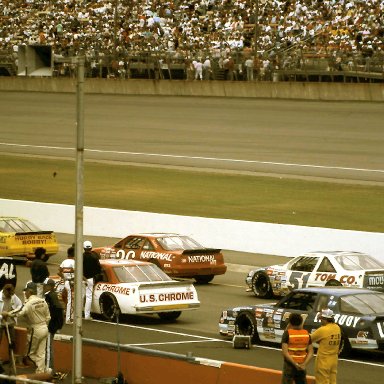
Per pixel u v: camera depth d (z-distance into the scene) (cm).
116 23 17900
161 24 18550
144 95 17475
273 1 17400
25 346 4616
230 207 10381
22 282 7362
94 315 6022
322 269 6375
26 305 4234
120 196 11212
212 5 18388
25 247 8062
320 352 3688
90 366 4378
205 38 17575
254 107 15950
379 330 4659
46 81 18512
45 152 14400
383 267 6384
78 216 3597
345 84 15388
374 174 11869
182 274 7212
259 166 12650
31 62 3603
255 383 3775
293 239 8525
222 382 3869
